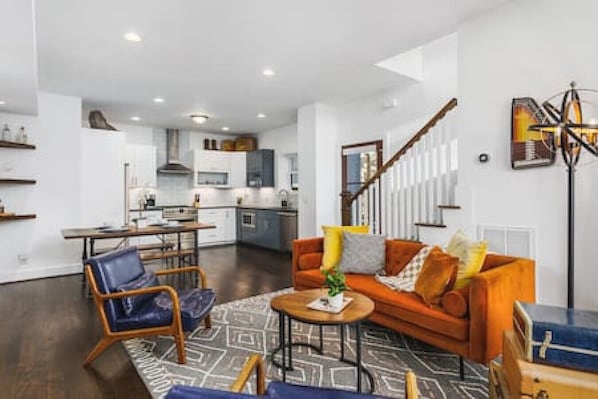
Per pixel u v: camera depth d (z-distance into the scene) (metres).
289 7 2.75
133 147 7.03
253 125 7.50
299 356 2.55
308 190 5.76
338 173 5.82
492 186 3.02
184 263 5.75
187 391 0.95
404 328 2.53
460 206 3.22
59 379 2.25
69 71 4.09
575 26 2.56
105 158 5.51
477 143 3.10
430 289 2.43
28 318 3.32
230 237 8.23
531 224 2.78
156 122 7.09
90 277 2.44
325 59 3.81
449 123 3.72
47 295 4.07
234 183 8.32
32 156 4.89
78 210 5.22
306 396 1.18
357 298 2.45
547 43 2.69
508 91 2.90
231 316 3.35
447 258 2.41
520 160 2.80
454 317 2.22
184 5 2.70
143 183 7.14
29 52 2.76
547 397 1.39
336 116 5.86
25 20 2.26
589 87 2.50
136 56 3.68
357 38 3.32
